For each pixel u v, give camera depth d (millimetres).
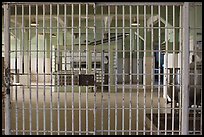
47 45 12719
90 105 8195
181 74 3621
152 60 3662
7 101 3543
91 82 3561
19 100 9242
